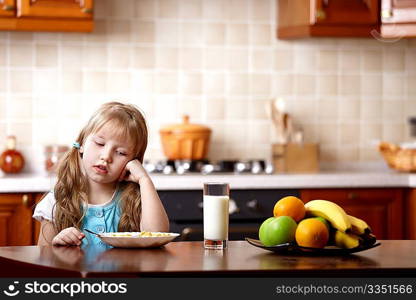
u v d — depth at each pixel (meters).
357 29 3.92
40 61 4.01
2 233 3.44
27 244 3.46
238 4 4.20
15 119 3.99
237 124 4.21
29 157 4.00
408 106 4.35
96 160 2.05
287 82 4.26
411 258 1.69
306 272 1.52
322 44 4.28
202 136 3.90
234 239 3.05
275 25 4.24
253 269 1.51
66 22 3.70
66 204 2.13
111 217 2.15
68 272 1.49
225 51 4.19
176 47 4.14
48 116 4.02
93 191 2.17
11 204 3.44
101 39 4.06
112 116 2.05
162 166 3.81
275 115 4.11
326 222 1.78
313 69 4.28
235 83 4.21
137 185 2.17
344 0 3.90
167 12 4.12
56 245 1.89
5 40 3.97
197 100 4.17
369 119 4.33
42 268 1.54
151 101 4.12
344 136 4.31
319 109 4.29
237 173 3.81
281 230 1.74
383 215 3.73
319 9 3.86
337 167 4.30
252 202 3.57
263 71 4.23
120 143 2.06
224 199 1.86
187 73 4.15
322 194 3.66
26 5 3.62
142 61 4.11
